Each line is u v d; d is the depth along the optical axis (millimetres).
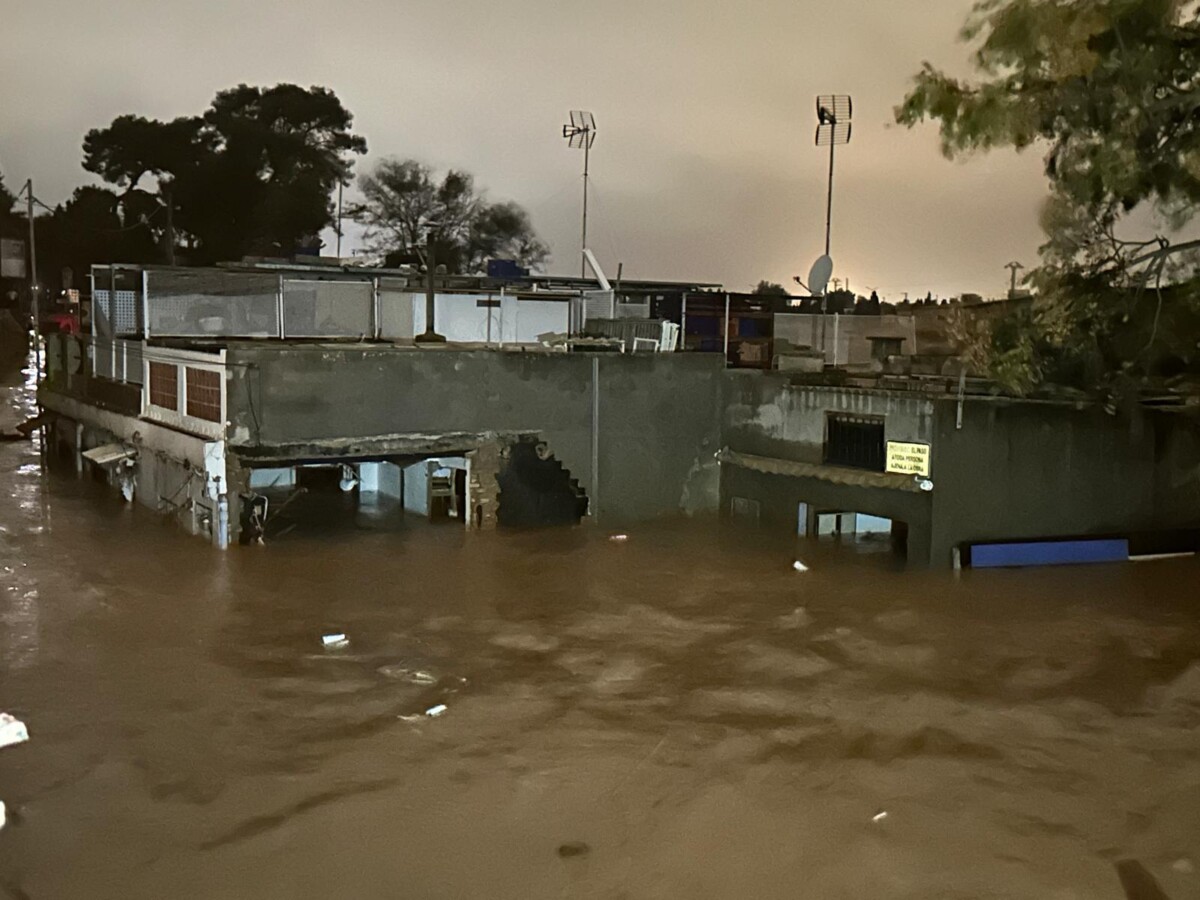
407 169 59188
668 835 9406
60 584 17156
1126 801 10148
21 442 36031
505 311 27234
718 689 13039
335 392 19984
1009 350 18703
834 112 30531
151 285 23938
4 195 66125
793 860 9016
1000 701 12773
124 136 58250
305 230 58000
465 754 10984
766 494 22547
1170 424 21328
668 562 19672
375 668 13555
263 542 20125
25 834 9141
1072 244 18297
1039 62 17062
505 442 21656
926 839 9391
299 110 58812
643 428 22984
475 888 8508
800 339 27562
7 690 12484
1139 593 18031
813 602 17094
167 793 9969
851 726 11922
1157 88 16906
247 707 12156
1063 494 20250
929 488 18906
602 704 12469
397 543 20578
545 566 19094
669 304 29250
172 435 21297
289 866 8758
